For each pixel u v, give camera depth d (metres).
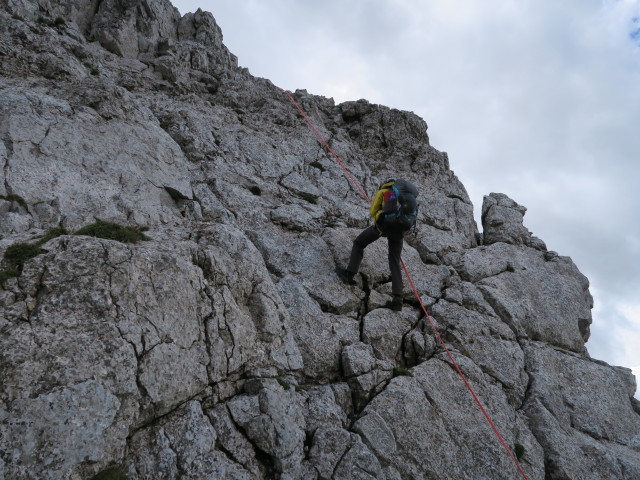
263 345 6.28
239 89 13.05
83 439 4.31
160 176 8.30
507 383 8.17
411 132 14.13
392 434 6.40
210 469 4.88
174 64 12.31
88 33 12.25
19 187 6.48
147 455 4.77
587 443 7.94
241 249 6.96
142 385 4.85
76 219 6.56
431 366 7.66
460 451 6.73
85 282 4.97
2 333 4.46
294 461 5.48
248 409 5.52
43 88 8.48
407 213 8.12
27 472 3.99
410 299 9.03
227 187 9.12
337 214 10.13
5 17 9.38
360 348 7.44
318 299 7.98
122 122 8.56
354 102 14.46
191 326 5.53
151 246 5.87
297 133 12.05
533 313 9.84
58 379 4.39
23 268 4.96
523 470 7.03
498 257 10.88
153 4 13.16
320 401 6.45
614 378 9.45
